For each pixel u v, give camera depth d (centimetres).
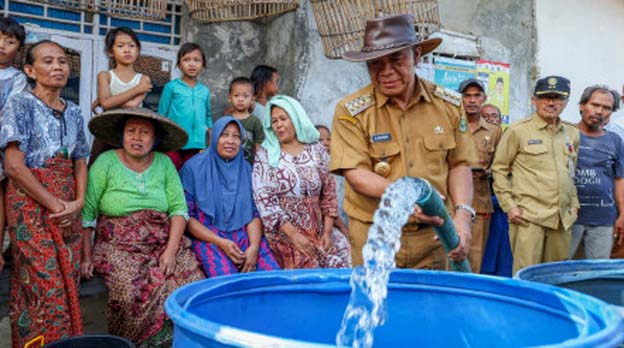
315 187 336
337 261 337
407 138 216
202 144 380
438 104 220
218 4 425
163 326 284
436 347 133
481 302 127
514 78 579
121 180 290
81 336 224
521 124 369
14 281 264
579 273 163
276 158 332
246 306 126
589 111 382
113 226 288
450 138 219
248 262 318
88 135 421
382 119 217
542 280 156
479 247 389
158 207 297
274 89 429
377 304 118
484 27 559
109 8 419
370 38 206
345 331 117
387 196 131
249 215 329
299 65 447
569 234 365
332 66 462
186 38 452
